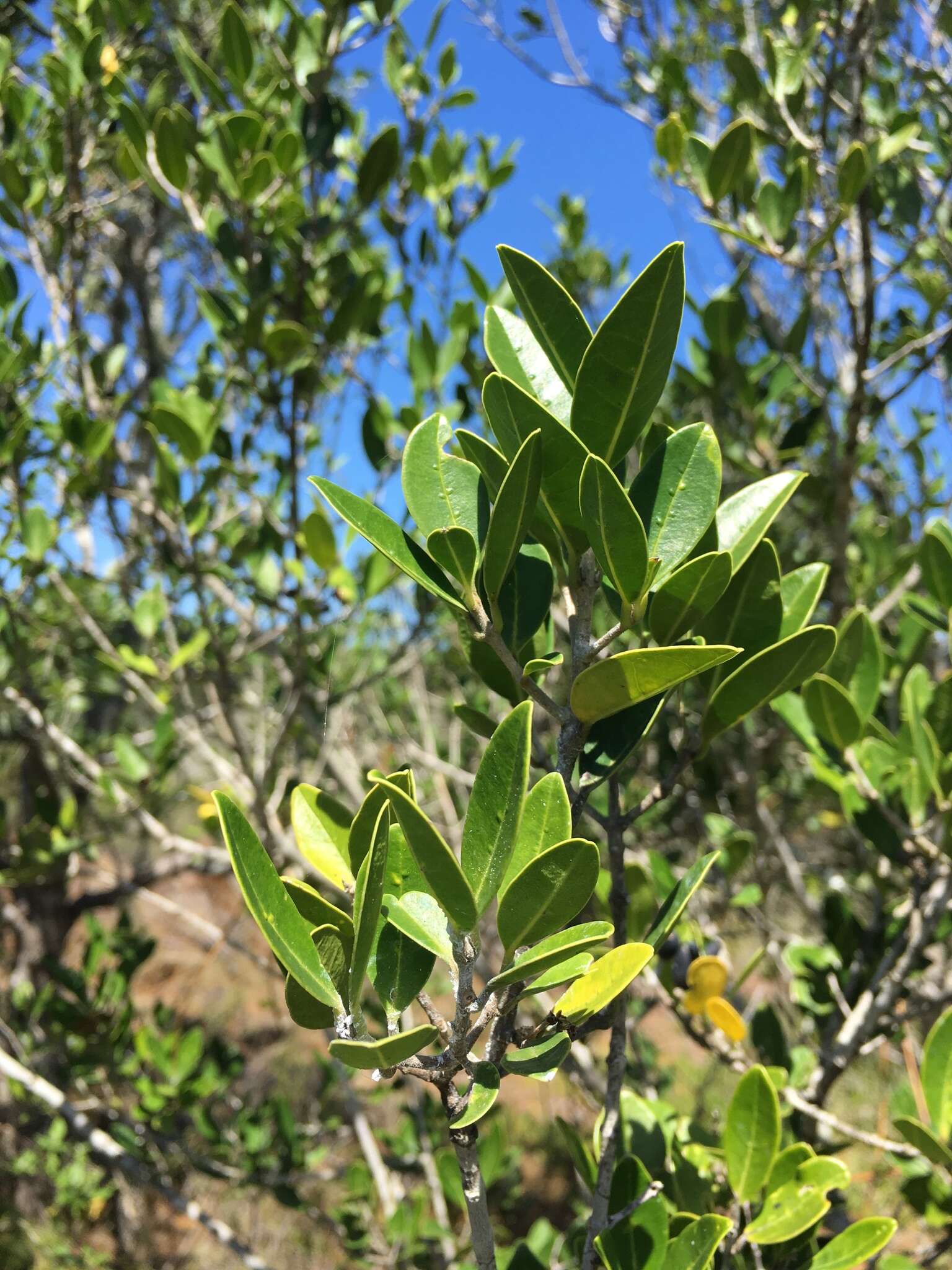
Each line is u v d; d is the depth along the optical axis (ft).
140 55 11.69
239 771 11.07
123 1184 19.38
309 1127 14.21
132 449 15.11
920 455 11.12
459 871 2.32
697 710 4.13
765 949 5.83
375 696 16.06
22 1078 10.83
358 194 10.00
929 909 5.74
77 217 10.64
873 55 9.21
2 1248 19.13
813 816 14.37
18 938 20.18
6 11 14.12
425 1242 12.28
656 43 13.30
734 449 10.37
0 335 9.48
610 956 2.78
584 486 2.74
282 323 9.02
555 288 3.14
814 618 10.73
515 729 2.56
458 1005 2.52
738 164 7.85
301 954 2.54
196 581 9.48
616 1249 3.79
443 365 10.55
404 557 3.03
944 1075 4.69
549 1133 22.52
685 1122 6.10
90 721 22.50
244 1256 10.06
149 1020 23.44
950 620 5.97
